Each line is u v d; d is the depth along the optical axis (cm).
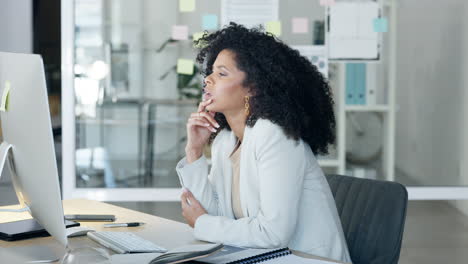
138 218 200
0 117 175
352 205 195
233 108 178
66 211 210
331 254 170
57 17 380
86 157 388
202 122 183
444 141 388
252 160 170
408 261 351
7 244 167
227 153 186
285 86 174
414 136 387
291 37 383
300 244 170
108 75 383
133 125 386
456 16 381
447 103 386
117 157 388
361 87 383
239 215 181
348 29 382
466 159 389
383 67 383
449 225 402
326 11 381
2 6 379
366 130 386
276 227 159
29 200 167
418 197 388
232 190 184
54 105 383
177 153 388
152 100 384
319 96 184
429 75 384
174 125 386
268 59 174
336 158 387
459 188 390
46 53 381
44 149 146
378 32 382
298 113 173
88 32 381
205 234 166
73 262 132
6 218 197
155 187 391
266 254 151
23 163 161
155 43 380
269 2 381
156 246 161
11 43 382
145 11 379
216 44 186
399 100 385
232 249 158
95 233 173
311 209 172
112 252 158
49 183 147
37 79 145
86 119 386
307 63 186
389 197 185
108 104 385
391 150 387
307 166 174
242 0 380
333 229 172
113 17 380
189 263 145
